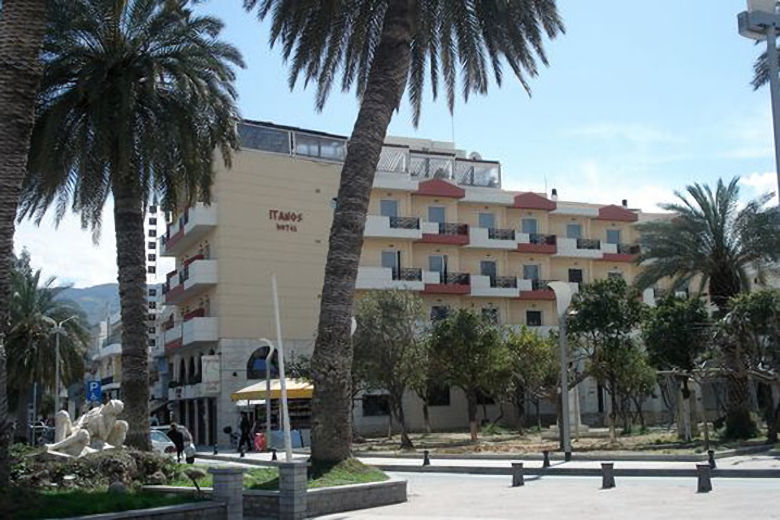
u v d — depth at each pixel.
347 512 15.24
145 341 22.48
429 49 22.91
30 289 51.19
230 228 49.31
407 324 38.25
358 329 37.62
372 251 54.84
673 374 30.89
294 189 51.69
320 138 54.25
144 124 22.47
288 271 50.59
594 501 15.44
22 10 13.78
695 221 35.97
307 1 20.28
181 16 23.25
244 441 38.97
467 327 37.28
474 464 25.80
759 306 29.34
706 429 27.16
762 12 13.15
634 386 39.72
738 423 32.06
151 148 21.95
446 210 58.06
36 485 16.17
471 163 63.69
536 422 58.00
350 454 18.02
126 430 20.69
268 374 38.91
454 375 37.66
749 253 35.56
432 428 54.06
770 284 44.75
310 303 50.97
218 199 49.47
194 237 52.50
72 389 83.88
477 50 21.89
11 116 13.52
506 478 22.09
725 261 35.94
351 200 18.88
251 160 50.53
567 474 22.19
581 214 63.25
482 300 59.19
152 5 22.61
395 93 19.72
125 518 12.27
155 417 59.97
